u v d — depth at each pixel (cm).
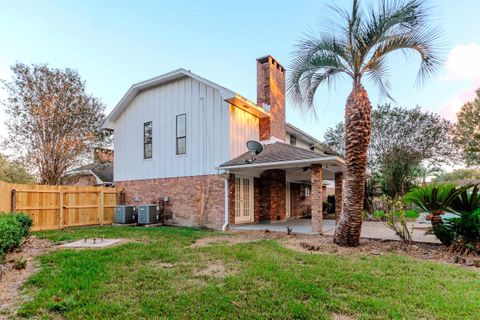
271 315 361
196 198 1319
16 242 686
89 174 2005
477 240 701
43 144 1695
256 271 538
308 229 1146
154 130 1498
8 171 2125
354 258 662
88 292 438
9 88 1627
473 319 348
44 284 472
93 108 1867
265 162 1109
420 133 2058
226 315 362
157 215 1398
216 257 662
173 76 1410
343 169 1360
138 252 704
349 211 804
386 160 2081
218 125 1284
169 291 446
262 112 1382
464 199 782
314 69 868
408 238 850
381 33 774
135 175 1552
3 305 399
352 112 801
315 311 370
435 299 408
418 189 835
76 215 1338
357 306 387
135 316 361
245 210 1388
